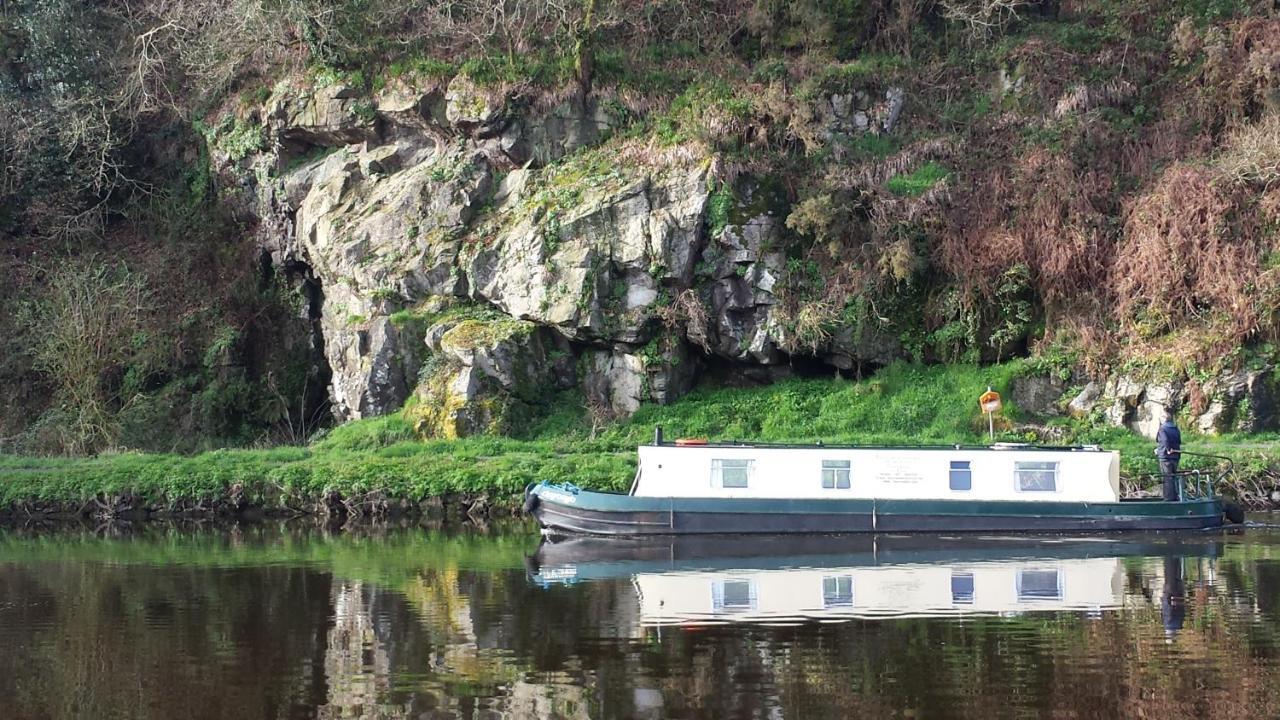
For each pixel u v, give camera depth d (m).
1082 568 19.33
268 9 37.62
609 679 13.15
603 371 33.81
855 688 12.66
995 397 25.11
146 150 44.00
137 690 13.12
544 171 35.78
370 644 14.89
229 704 12.55
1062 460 23.66
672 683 12.95
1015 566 19.62
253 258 40.00
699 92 35.97
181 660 14.34
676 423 32.59
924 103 36.88
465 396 32.31
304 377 38.84
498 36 38.28
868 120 36.34
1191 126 34.97
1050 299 33.19
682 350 33.78
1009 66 36.78
